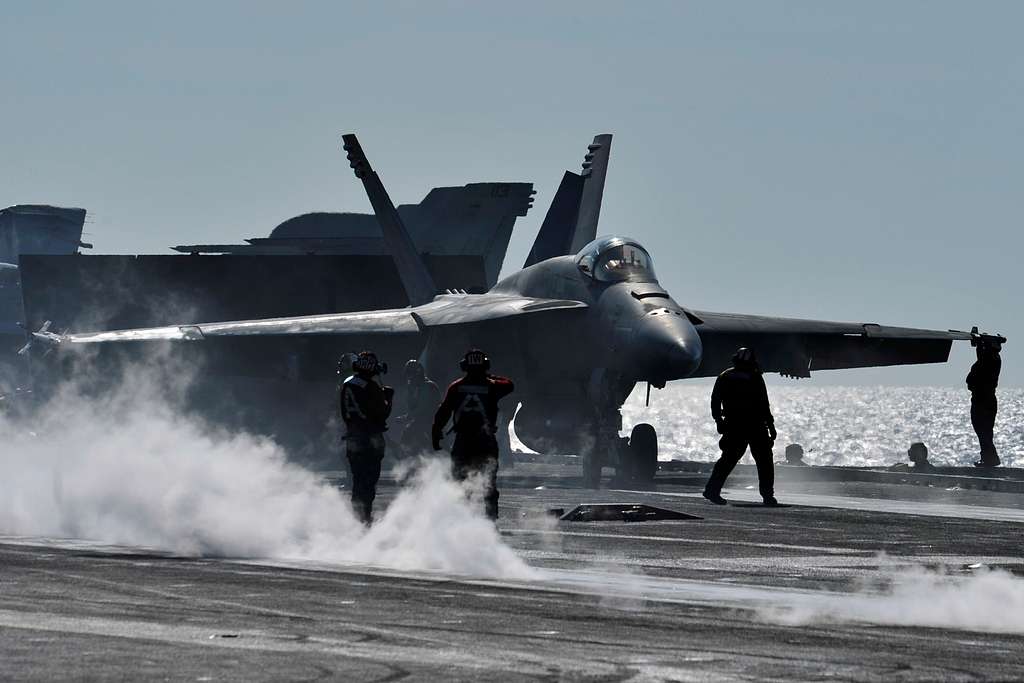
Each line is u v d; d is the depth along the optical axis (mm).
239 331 123000
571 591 39625
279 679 25656
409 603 36375
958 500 87750
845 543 57469
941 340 128375
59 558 46250
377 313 130250
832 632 32625
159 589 38500
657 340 93125
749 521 68750
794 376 128750
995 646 31156
